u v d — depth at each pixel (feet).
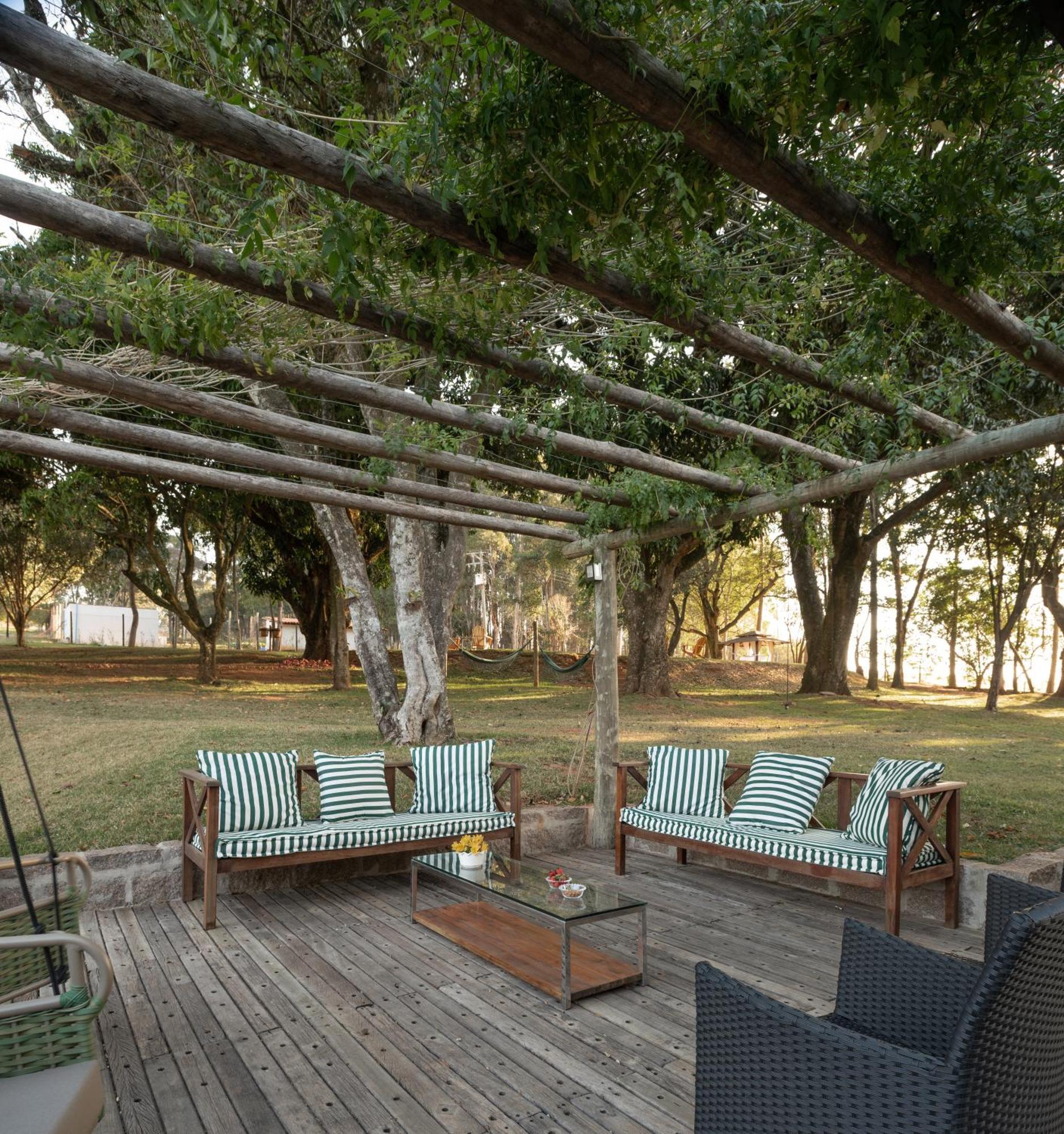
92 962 14.33
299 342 12.19
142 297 10.18
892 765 17.01
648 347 13.38
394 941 15.42
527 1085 10.36
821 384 13.67
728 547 65.98
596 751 23.50
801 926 16.56
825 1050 6.45
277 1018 12.19
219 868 16.33
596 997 12.97
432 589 35.09
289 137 7.20
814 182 7.84
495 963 14.16
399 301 10.72
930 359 20.31
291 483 19.04
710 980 7.38
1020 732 47.80
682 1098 10.07
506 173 7.47
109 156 13.35
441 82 7.16
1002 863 17.35
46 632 183.62
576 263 9.07
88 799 23.12
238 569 86.17
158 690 54.70
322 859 17.25
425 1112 9.76
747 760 34.14
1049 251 9.86
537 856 22.17
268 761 18.53
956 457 14.73
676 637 91.97
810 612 66.69
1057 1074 6.73
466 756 20.80
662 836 19.31
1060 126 8.25
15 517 65.31
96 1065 7.38
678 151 7.65
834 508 62.85
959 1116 5.83
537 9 5.69
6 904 16.15
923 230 8.54
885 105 6.82
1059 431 13.19
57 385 13.32
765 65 6.41
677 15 6.57
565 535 24.47
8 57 6.11
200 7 6.28
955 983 7.74
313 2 10.47
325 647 80.59
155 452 21.35
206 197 11.97
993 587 64.80
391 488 18.26
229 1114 9.71
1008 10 6.19
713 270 10.46
